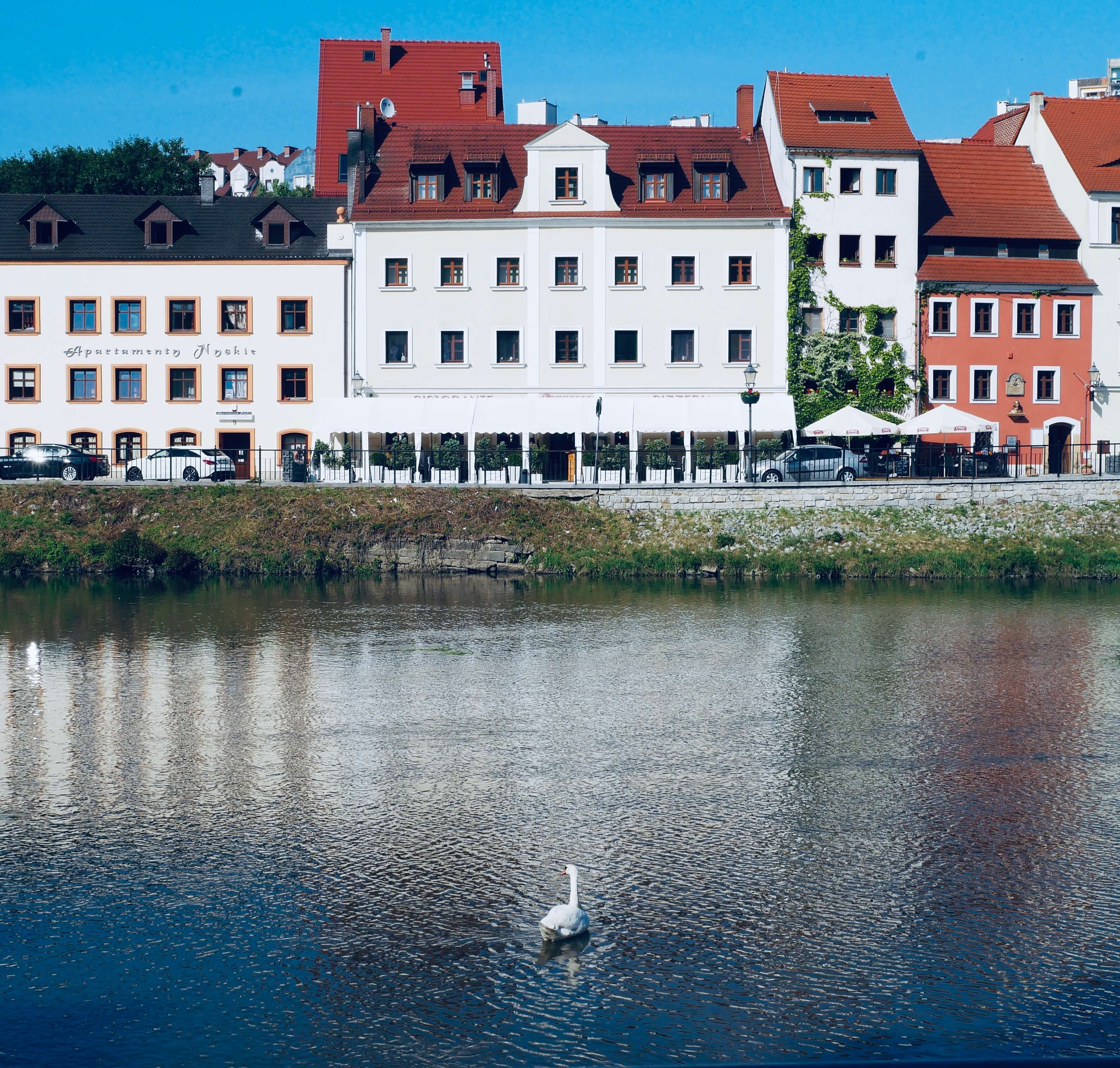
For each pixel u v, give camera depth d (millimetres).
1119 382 63594
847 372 61281
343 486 50781
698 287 60250
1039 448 59375
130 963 16109
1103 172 63969
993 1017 14766
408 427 57312
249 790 22438
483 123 68875
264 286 59875
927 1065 10812
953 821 20812
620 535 48875
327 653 33812
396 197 61188
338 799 21953
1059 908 17500
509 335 60594
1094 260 63500
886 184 61562
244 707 28297
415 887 18219
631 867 18891
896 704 28562
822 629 37312
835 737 25891
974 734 26109
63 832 20375
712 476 54250
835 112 62219
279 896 17953
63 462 55031
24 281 59500
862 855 19344
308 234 61031
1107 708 28250
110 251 60000
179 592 43812
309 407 60094
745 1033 14492
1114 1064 10281
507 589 44594
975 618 38938
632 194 60875
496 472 55469
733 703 28672
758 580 46688
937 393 62312
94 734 26047
